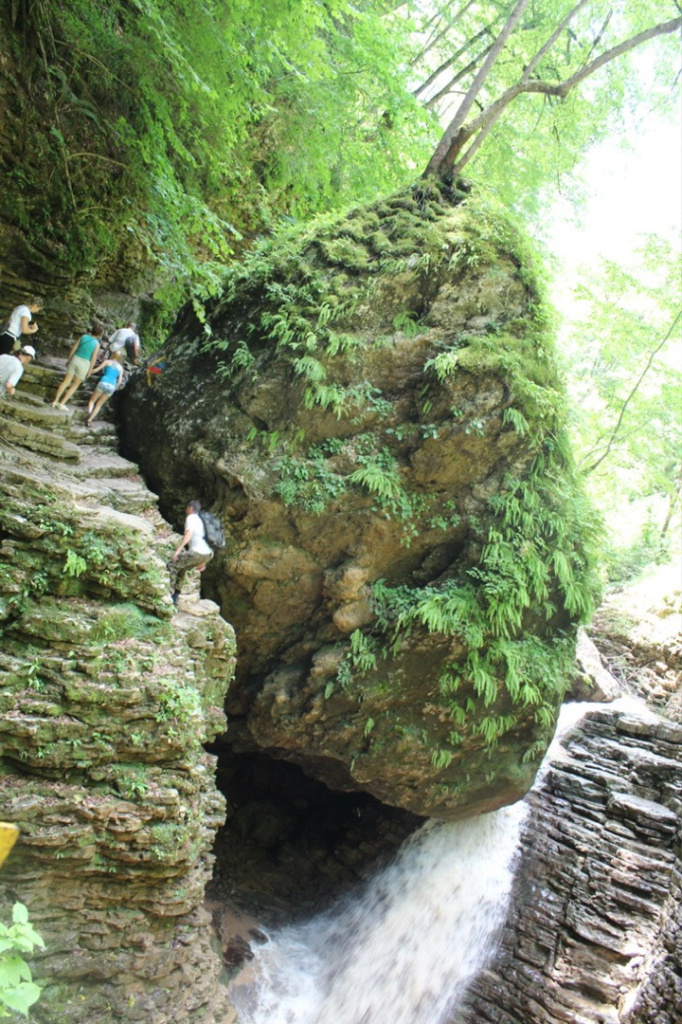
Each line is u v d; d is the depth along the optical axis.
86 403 11.20
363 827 12.96
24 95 9.80
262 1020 10.05
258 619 10.10
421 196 10.68
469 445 9.49
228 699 10.67
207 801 8.00
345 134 13.59
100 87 10.30
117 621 6.94
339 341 9.53
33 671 6.41
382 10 14.19
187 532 8.29
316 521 9.59
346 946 11.63
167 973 7.27
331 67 12.14
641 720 13.35
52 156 10.47
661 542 20.42
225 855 12.58
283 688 10.07
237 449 9.62
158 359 11.09
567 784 12.48
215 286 10.05
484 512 9.84
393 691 9.80
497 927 11.38
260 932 11.51
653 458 17.89
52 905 6.50
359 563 9.70
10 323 8.91
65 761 6.39
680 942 9.53
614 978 10.21
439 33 16.38
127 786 6.67
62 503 7.11
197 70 9.53
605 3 14.30
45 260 11.16
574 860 11.50
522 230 10.84
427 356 9.70
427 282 9.88
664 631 16.80
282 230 11.91
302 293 9.93
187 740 7.11
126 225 11.23
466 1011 10.84
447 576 9.89
